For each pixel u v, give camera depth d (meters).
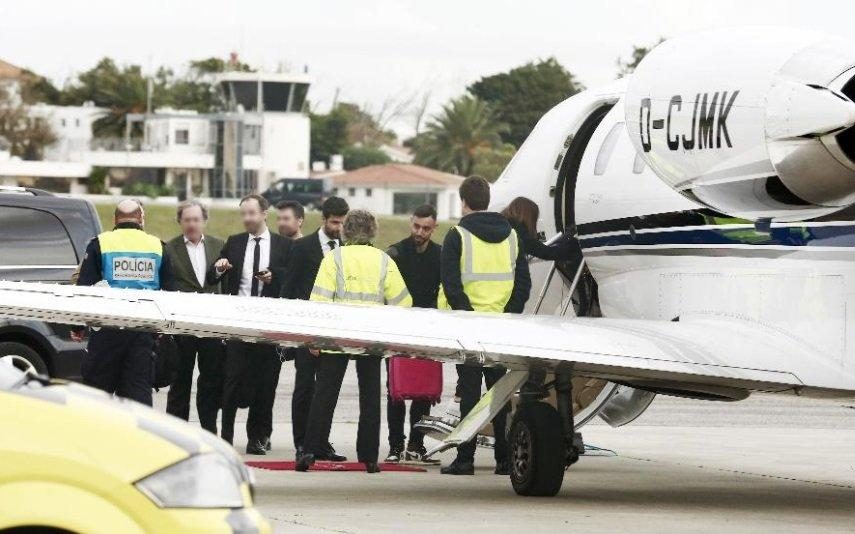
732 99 13.72
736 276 15.87
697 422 26.08
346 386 30.30
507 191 20.41
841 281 14.73
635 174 17.64
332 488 16.25
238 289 19.31
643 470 19.23
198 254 19.30
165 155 167.62
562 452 15.88
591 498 16.11
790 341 15.18
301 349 18.53
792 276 15.20
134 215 16.84
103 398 7.98
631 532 13.43
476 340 14.72
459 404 18.33
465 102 181.38
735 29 14.22
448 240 17.44
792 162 13.34
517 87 190.12
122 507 7.37
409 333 14.66
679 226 16.75
